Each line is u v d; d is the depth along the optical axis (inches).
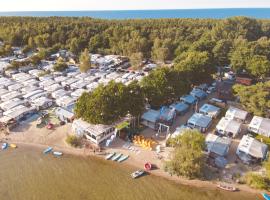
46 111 3186.5
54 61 5310.0
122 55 5969.5
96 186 2091.5
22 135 2716.5
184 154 2132.1
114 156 2413.9
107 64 5162.4
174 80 3095.5
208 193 2015.3
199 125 2738.7
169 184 2107.5
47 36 6446.9
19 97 3449.8
